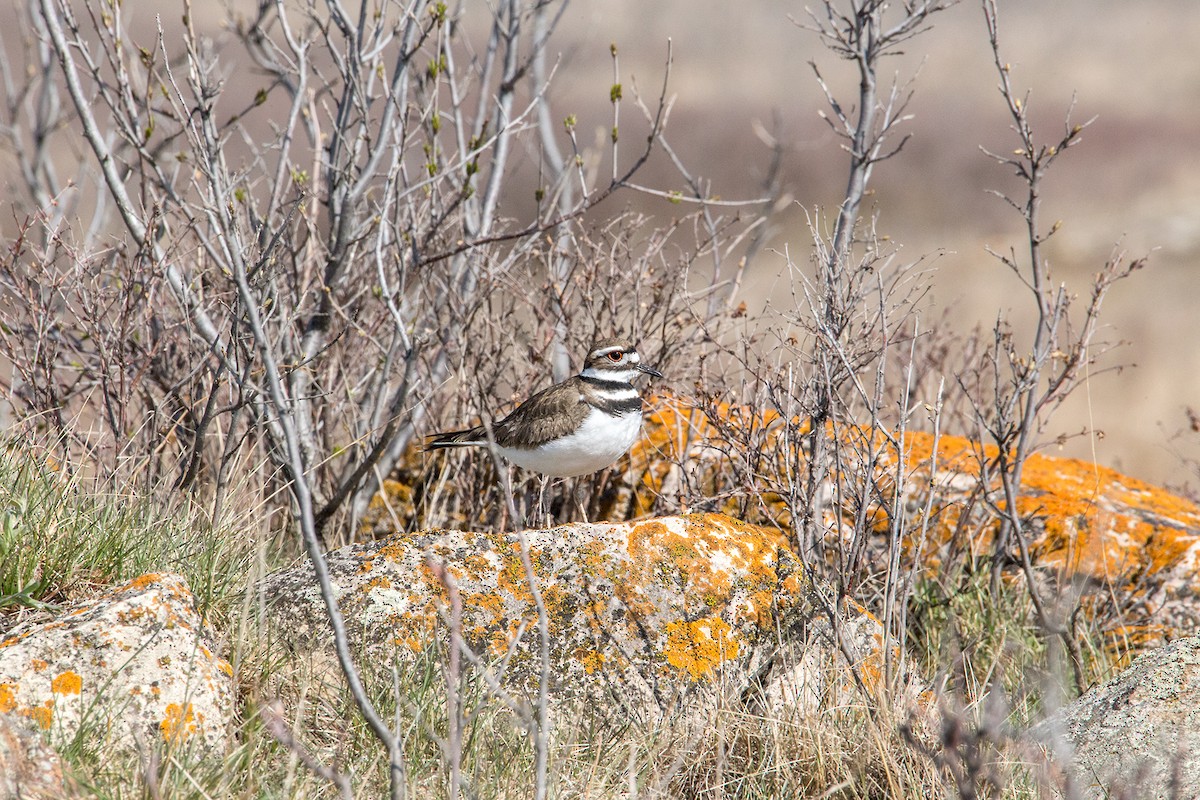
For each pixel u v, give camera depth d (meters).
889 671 10.00
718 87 54.69
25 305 12.62
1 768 6.89
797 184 45.56
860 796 9.02
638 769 9.01
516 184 33.16
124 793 7.33
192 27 11.91
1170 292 36.53
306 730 8.71
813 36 64.25
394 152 13.21
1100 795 8.65
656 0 67.62
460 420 14.10
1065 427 26.44
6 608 8.99
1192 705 9.10
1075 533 13.41
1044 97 58.00
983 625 12.38
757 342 13.46
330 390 13.83
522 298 14.13
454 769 7.05
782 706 9.90
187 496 11.59
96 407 12.97
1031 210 12.09
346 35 13.27
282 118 33.97
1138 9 74.06
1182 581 12.94
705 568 10.64
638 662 10.02
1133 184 47.56
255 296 11.80
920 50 63.38
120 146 17.44
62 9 12.52
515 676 9.71
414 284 14.60
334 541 13.08
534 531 10.72
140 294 12.58
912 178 47.62
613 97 12.73
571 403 12.12
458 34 15.82
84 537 9.68
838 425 12.03
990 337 19.09
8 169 20.69
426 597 10.05
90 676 8.09
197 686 8.23
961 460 14.41
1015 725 10.23
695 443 13.24
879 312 11.77
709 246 15.11
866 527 12.37
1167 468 23.95
